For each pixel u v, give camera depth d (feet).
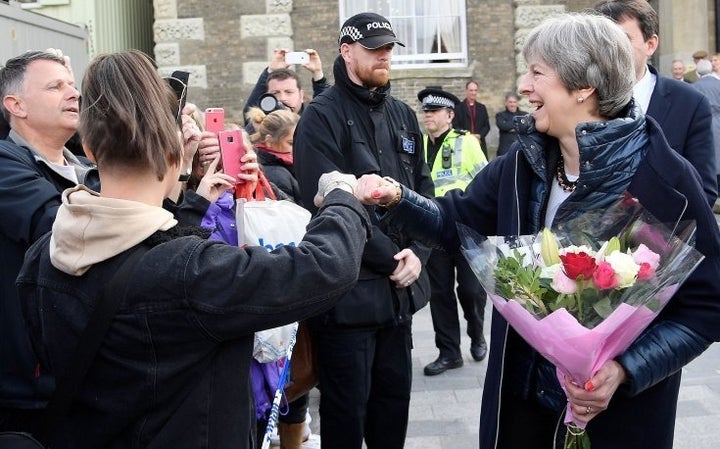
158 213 6.04
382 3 43.14
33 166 9.65
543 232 7.22
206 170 9.83
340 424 11.88
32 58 10.41
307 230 6.49
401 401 12.50
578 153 7.57
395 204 8.68
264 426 10.23
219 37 42.91
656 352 7.04
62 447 6.09
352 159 12.17
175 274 5.77
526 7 42.60
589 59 7.18
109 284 5.79
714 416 15.21
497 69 43.14
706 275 7.12
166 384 5.84
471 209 8.86
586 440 7.32
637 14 10.73
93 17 41.57
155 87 6.18
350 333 11.66
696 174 7.41
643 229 7.05
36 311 6.34
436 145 21.59
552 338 6.75
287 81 20.01
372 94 12.39
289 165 15.08
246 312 5.82
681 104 10.61
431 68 42.96
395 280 11.74
